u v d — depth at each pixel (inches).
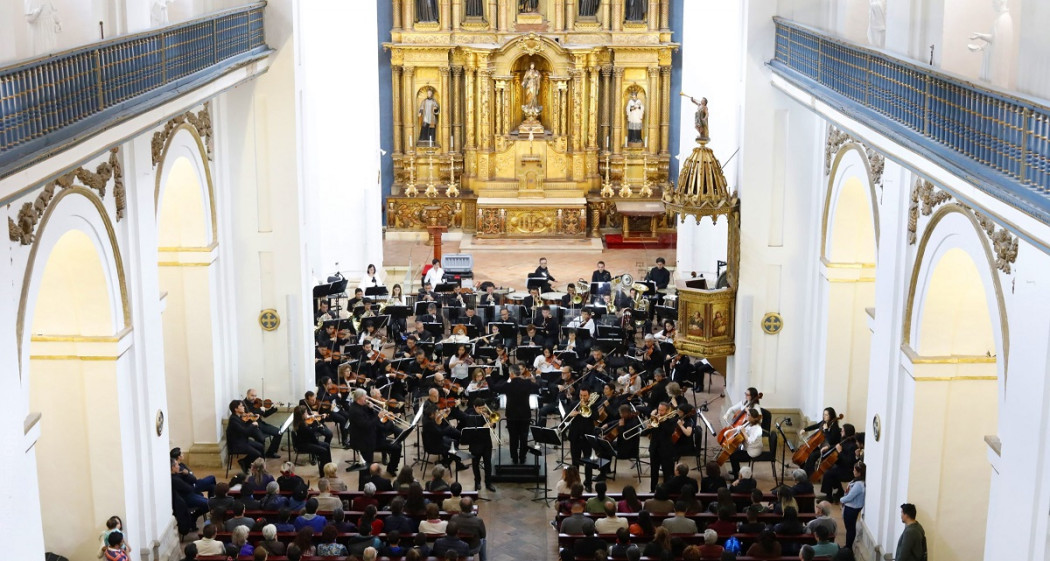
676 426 749.9
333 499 649.0
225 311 830.5
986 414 596.1
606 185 1419.8
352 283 1197.7
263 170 838.5
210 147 797.9
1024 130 408.2
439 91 1419.8
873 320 664.4
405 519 615.2
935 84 501.0
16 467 484.4
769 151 827.4
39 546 511.8
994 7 536.1
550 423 870.4
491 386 874.8
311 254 1182.3
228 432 773.9
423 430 762.2
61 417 610.5
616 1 1391.5
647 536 606.2
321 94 1162.6
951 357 589.6
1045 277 443.5
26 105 439.5
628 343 1002.7
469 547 605.0
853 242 778.8
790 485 776.3
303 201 863.1
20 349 494.9
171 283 788.0
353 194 1186.0
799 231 834.8
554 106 1422.2
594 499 663.1
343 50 1160.2
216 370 807.7
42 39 554.6
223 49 713.0
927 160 488.4
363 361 911.0
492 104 1425.9
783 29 794.8
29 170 415.5
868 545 661.3
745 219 834.8
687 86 1170.6
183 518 693.3
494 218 1405.0
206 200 789.9
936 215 564.4
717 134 1151.0
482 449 758.5
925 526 609.9
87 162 512.1
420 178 1437.0
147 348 642.8
